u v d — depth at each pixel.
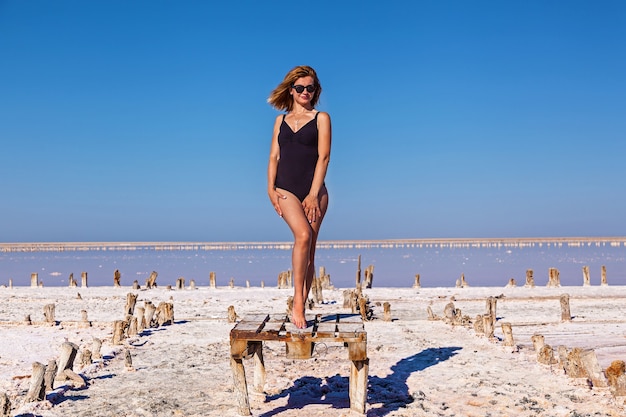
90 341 14.43
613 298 25.42
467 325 15.92
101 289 32.69
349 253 110.06
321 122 6.72
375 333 14.87
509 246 147.62
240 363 6.80
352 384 6.75
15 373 10.91
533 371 9.80
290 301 16.78
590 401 7.84
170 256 107.88
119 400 8.12
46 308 17.72
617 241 188.25
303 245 6.53
